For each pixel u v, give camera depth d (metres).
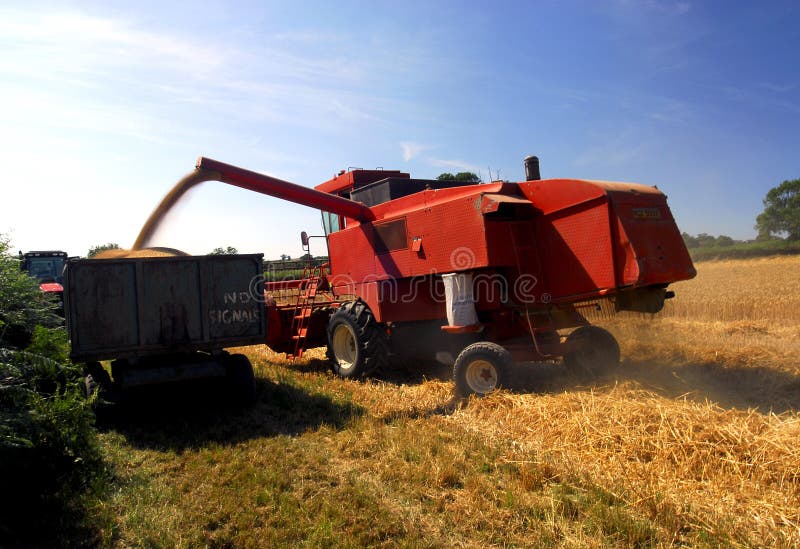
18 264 5.35
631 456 4.44
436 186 9.12
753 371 7.02
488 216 6.71
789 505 3.59
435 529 3.51
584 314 6.98
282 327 9.38
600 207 6.27
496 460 4.58
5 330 4.86
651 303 6.71
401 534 3.45
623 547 3.24
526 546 3.28
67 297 5.71
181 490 4.14
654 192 6.70
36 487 4.10
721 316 13.98
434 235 7.39
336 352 8.70
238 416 6.16
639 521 3.45
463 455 4.67
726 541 3.22
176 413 6.37
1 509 3.79
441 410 6.22
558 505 3.70
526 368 8.13
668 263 6.29
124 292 6.02
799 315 12.75
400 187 8.78
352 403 6.56
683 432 4.61
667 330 11.19
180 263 6.32
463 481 4.17
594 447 4.67
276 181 8.38
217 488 4.13
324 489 4.13
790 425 4.65
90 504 3.86
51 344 5.09
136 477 4.39
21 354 4.41
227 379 6.58
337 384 7.76
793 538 3.22
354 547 3.26
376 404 6.57
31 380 4.48
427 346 8.11
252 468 4.46
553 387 6.64
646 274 6.00
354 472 4.45
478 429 5.46
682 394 6.05
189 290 6.37
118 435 5.54
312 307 9.27
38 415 4.11
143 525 3.57
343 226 9.95
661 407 5.17
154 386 7.25
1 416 3.89
